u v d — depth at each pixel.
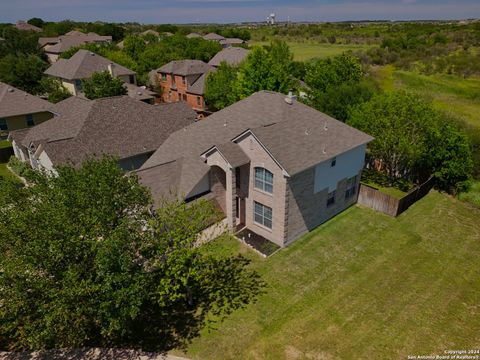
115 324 13.33
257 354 15.58
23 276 12.88
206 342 16.20
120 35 131.75
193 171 25.45
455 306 18.03
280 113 25.38
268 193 22.66
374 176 33.34
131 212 16.72
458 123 34.06
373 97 33.97
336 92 41.00
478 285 19.45
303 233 24.14
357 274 20.39
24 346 16.25
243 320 17.36
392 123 29.16
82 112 33.34
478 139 30.97
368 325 16.95
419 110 29.00
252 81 42.66
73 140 30.23
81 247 13.69
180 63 64.50
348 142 25.08
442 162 29.23
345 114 39.38
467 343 15.98
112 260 13.23
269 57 42.94
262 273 20.61
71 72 56.62
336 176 25.05
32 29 138.75
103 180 15.73
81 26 152.12
